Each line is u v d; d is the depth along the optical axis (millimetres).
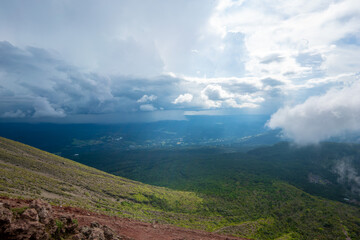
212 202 94000
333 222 79250
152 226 28953
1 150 79875
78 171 92688
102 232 19000
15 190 39031
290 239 64375
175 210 79875
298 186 137625
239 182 131750
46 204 17656
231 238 31328
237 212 84062
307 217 83000
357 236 70250
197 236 29172
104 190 75875
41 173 69812
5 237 13188
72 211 25891
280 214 83875
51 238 15750
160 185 138875
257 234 64562
